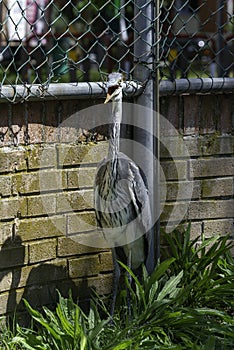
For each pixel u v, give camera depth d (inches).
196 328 207.0
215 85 247.3
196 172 252.2
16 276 215.9
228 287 224.1
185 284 229.6
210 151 253.9
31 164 216.4
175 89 239.5
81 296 233.6
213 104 252.7
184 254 237.9
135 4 232.5
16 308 216.5
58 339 193.8
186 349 199.6
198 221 255.0
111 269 239.6
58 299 227.0
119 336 194.9
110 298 238.1
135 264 239.1
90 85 221.8
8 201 211.8
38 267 221.6
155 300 216.8
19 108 212.2
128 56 378.0
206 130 252.4
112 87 213.5
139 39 233.0
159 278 234.7
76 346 188.5
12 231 213.8
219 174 256.5
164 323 206.4
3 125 209.3
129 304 223.0
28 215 217.2
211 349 191.3
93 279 235.9
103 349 188.7
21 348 203.0
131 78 235.6
